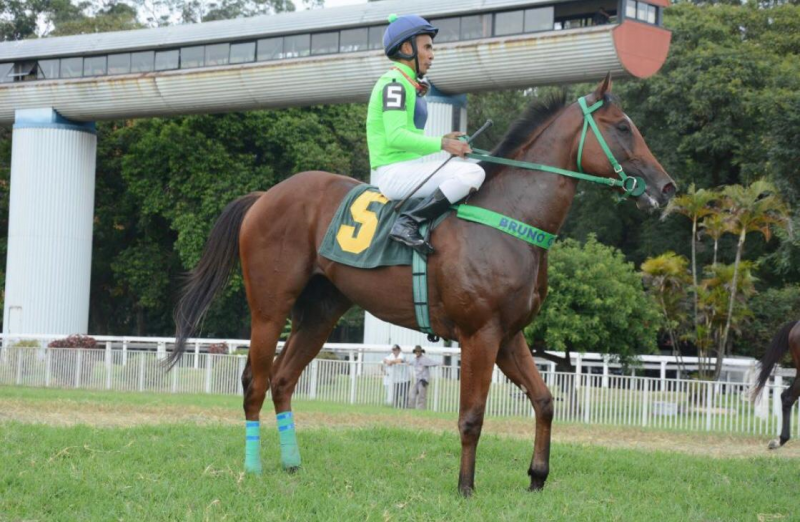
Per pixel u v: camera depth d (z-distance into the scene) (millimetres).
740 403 13258
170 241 30781
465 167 5617
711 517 5484
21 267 24000
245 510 5070
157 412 11664
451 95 19578
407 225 5609
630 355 15477
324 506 5188
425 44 5906
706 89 26312
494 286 5445
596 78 17734
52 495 5246
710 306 17719
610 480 6621
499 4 18359
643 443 11141
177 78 22000
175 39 22859
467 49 18281
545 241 5652
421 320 5781
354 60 19734
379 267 5840
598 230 29109
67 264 24156
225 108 22438
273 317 6246
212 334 31266
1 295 31438
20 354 18531
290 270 6211
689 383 13477
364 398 15625
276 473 6254
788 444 11672
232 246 6617
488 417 13406
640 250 28891
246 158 28359
